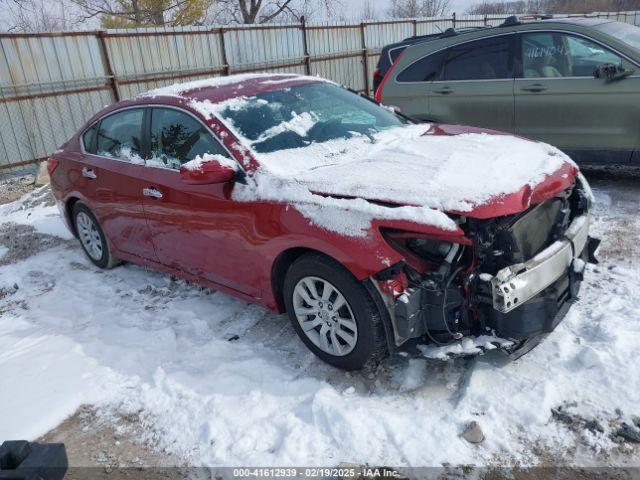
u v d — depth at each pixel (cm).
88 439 296
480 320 290
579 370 296
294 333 371
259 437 279
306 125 394
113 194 455
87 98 1110
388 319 290
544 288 290
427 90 661
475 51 631
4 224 719
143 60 1174
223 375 330
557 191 309
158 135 417
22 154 1051
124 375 346
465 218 278
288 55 1431
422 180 301
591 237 363
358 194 300
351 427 272
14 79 1015
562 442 255
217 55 1292
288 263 340
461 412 276
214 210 361
